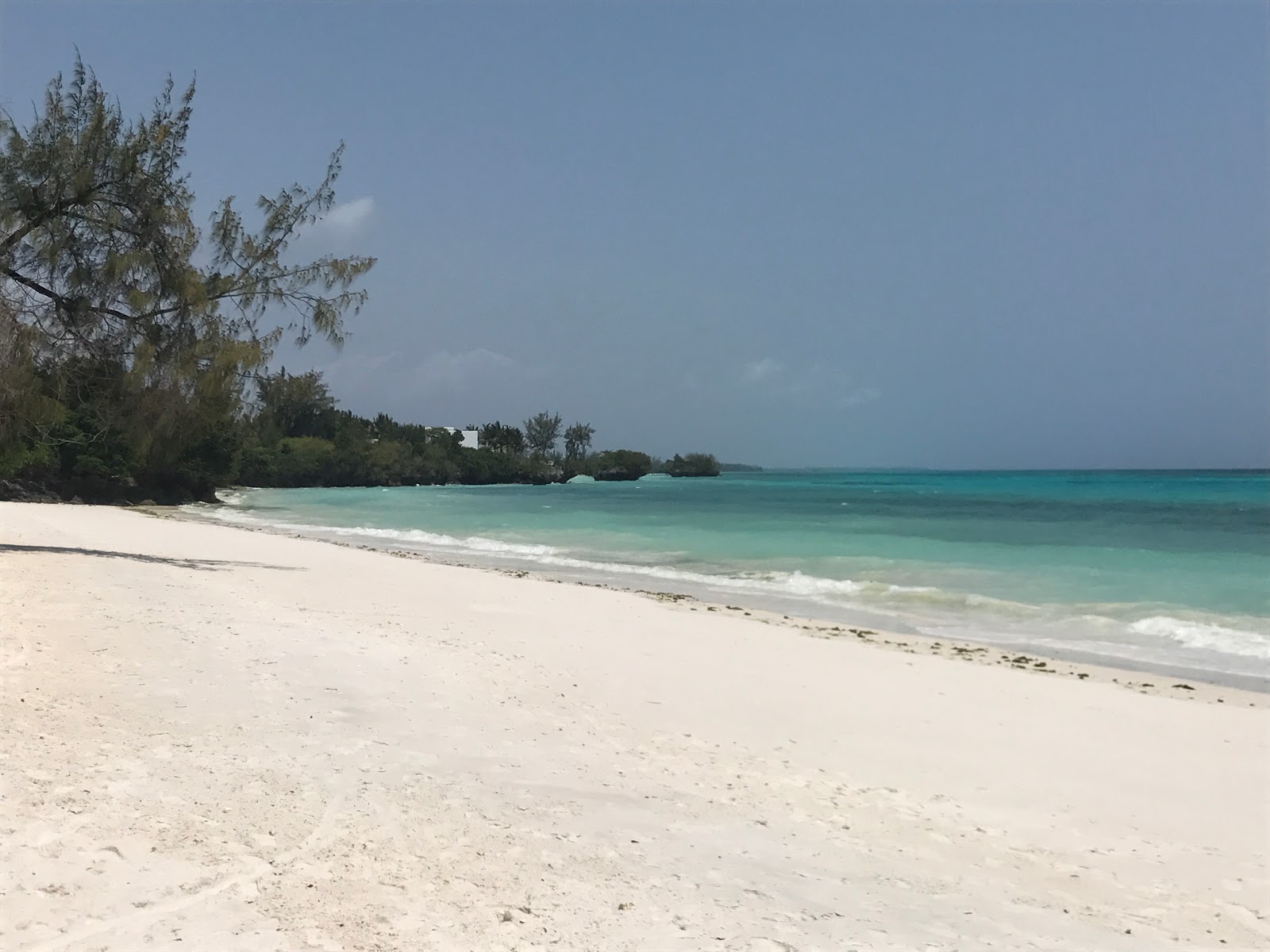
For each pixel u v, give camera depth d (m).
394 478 122.94
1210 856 5.98
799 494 88.50
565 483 161.62
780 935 4.29
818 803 6.53
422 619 13.42
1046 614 16.94
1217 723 9.47
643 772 6.86
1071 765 7.94
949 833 6.15
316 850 4.70
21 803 4.80
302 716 7.32
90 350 16.92
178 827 4.79
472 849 4.97
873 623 16.25
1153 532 34.66
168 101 17.41
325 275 18.09
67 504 52.97
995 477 185.25
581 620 14.34
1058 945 4.51
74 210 16.67
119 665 8.34
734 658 11.93
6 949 3.47
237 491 93.94
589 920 4.25
